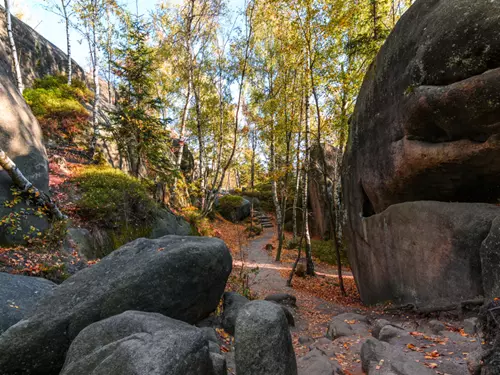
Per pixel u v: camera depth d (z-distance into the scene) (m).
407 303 6.77
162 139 13.42
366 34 11.94
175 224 13.21
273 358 2.66
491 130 5.06
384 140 7.37
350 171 9.55
